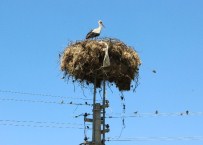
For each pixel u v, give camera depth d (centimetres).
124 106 1659
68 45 1620
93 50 1548
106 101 1488
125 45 1614
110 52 1560
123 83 1623
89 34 1702
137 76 1625
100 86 1603
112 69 1543
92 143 1432
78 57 1553
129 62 1580
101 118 1469
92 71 1541
